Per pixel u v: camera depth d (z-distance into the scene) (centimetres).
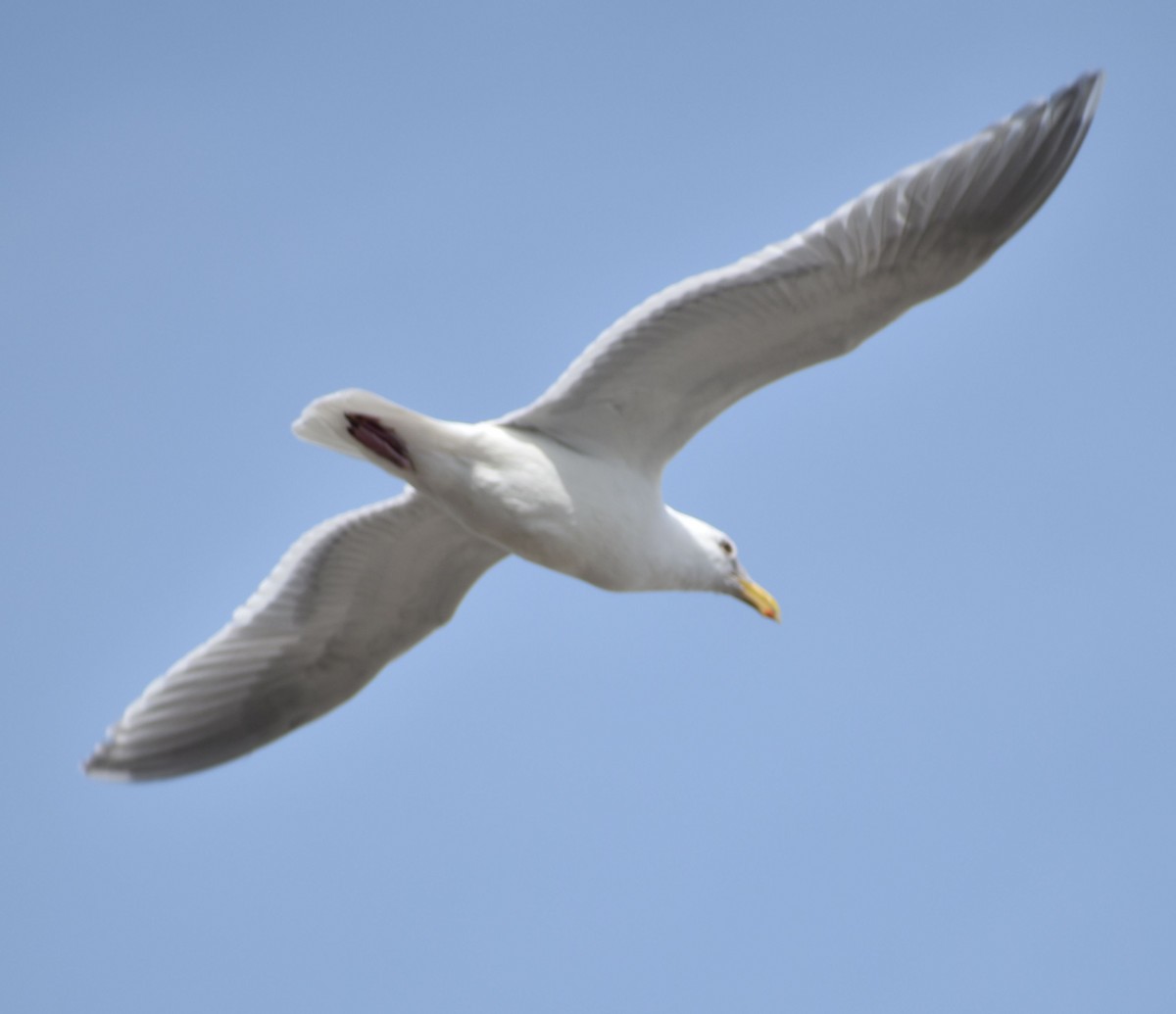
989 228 1270
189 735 1526
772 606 1478
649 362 1318
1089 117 1288
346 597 1502
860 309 1286
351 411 1319
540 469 1333
